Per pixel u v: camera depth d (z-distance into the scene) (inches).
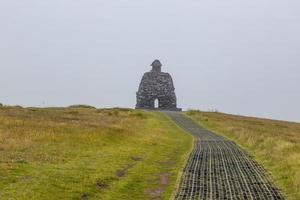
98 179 846.5
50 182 793.6
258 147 1449.3
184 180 887.7
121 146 1402.6
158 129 2110.0
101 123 2033.7
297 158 1090.1
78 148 1261.1
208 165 1082.1
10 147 1147.9
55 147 1230.3
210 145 1540.4
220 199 739.4
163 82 4606.3
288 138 1753.2
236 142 1657.2
